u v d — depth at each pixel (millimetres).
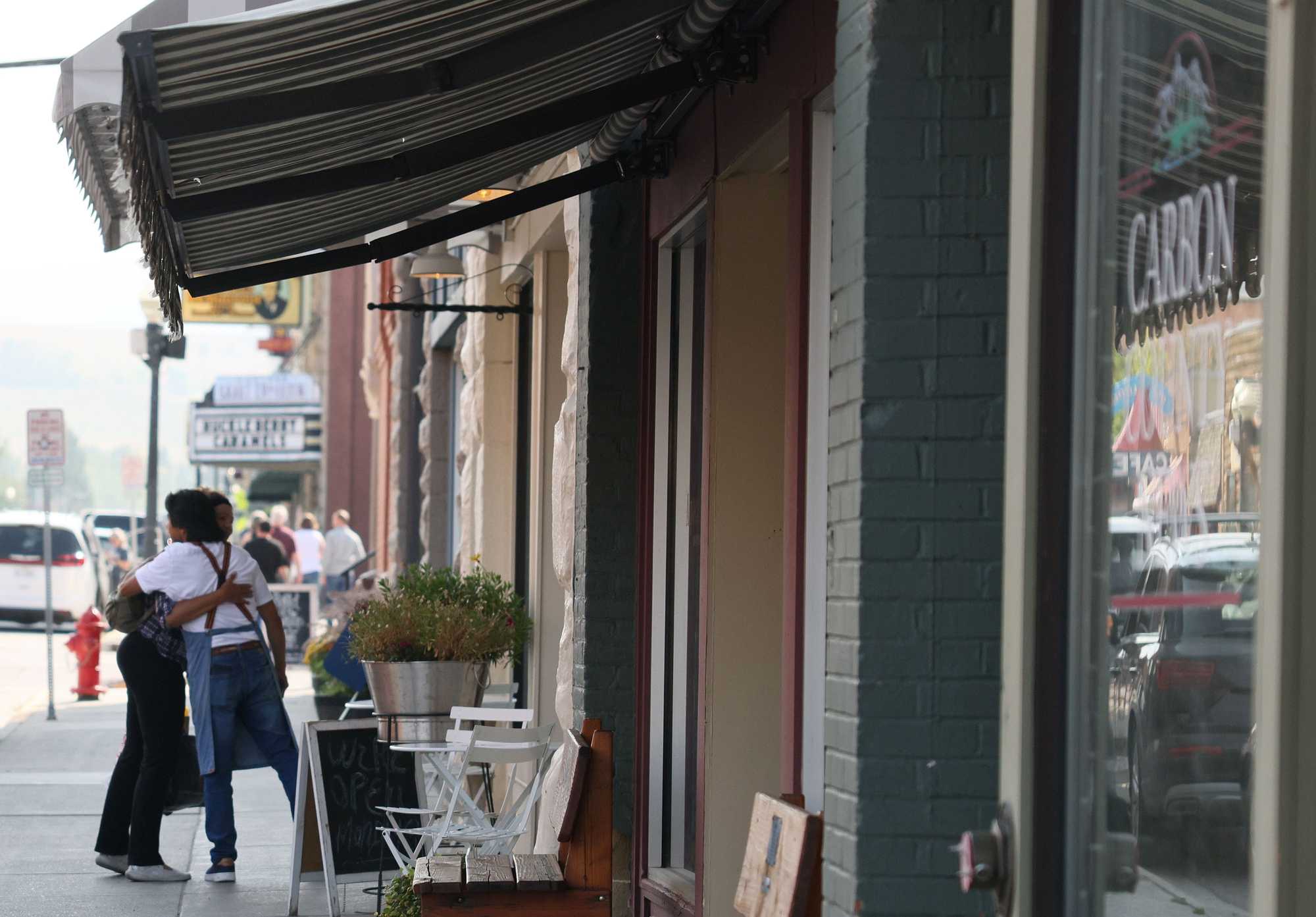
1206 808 6953
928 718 8852
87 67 9781
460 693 19500
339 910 18531
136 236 12148
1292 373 5254
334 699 32875
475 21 10555
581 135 16328
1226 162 6945
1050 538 6492
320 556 71188
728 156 14672
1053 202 6578
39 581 80438
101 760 33031
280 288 75312
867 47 9047
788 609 12352
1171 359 7051
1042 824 6430
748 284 15133
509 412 28719
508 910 14148
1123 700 6805
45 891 19812
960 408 8945
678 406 17734
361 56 10328
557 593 24844
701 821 15117
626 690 18156
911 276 8969
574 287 19562
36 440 42125
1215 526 6961
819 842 9359
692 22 12836
